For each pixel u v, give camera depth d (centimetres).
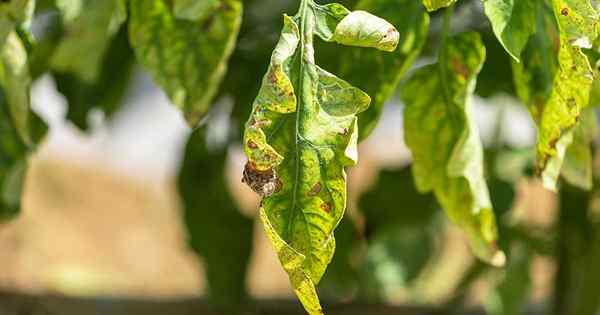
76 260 225
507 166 83
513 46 49
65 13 58
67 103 75
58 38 71
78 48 60
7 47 53
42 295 99
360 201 85
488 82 75
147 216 259
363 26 46
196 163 85
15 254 216
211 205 86
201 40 54
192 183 86
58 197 252
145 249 243
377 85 54
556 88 50
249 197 246
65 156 272
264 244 232
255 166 44
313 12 47
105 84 75
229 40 54
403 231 92
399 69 54
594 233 86
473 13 76
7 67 54
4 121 60
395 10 54
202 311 96
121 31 74
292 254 45
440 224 95
